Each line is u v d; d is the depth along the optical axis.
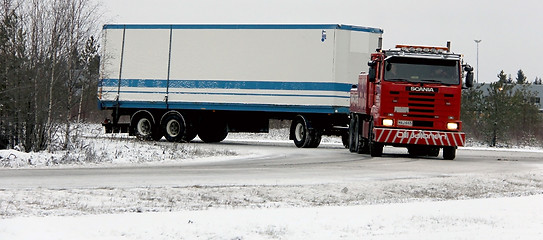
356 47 38.47
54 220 11.87
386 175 22.58
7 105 31.66
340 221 12.95
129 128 43.00
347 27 38.31
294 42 38.94
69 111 32.75
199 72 40.94
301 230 11.89
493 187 20.88
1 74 31.61
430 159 31.77
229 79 40.28
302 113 39.56
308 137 38.97
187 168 23.95
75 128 33.66
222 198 16.20
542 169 27.45
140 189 16.91
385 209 14.88
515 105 58.41
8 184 17.55
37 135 31.55
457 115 30.42
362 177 21.69
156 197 15.88
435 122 30.39
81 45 33.38
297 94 38.88
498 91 58.56
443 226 12.72
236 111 41.41
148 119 42.47
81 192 16.03
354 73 38.47
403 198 17.80
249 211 13.88
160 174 21.33
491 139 58.19
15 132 32.12
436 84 30.38
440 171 24.89
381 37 37.66
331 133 39.34
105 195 15.75
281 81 39.22
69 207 13.87
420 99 30.36
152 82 41.91
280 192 17.38
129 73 42.31
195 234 11.22
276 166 25.33
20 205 13.77
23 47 32.09
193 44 41.03
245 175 21.48
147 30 41.97
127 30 42.34
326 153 34.38
